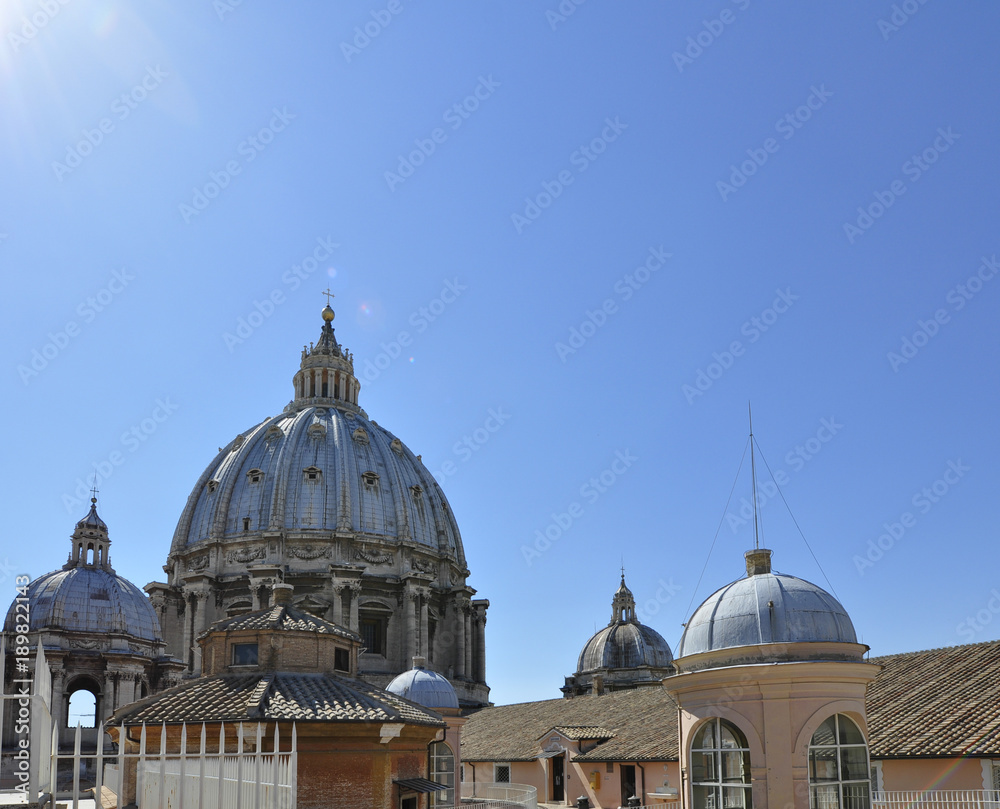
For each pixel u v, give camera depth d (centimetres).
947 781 3984
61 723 8644
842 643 3170
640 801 6512
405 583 11606
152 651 9531
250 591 11306
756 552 3519
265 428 13138
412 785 3950
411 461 13650
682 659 3378
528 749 8150
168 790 2570
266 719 3631
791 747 3008
